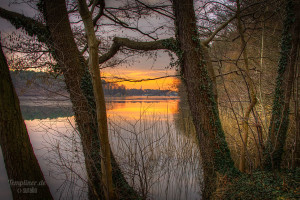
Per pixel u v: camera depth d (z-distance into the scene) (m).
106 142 4.39
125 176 5.80
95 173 5.38
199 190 5.88
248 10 7.88
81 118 5.37
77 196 5.65
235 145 6.84
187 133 8.50
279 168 5.08
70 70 5.35
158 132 8.89
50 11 5.39
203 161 5.88
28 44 5.67
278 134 4.97
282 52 5.04
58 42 5.40
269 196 4.14
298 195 3.84
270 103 7.34
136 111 19.03
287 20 4.91
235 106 8.59
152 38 7.37
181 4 5.82
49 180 6.36
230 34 9.08
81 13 3.90
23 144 4.26
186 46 5.85
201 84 5.83
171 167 6.55
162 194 5.58
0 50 4.10
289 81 4.82
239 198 4.44
